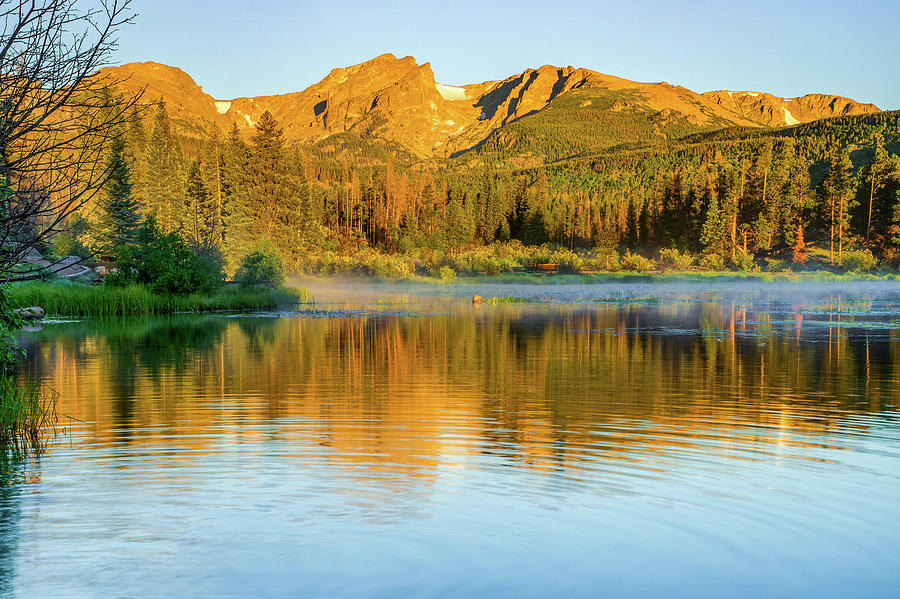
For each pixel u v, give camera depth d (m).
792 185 128.25
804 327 33.38
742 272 111.81
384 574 6.77
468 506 8.55
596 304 52.84
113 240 65.38
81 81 8.77
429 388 17.12
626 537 7.63
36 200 8.94
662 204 150.88
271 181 105.69
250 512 8.34
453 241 152.25
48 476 9.74
